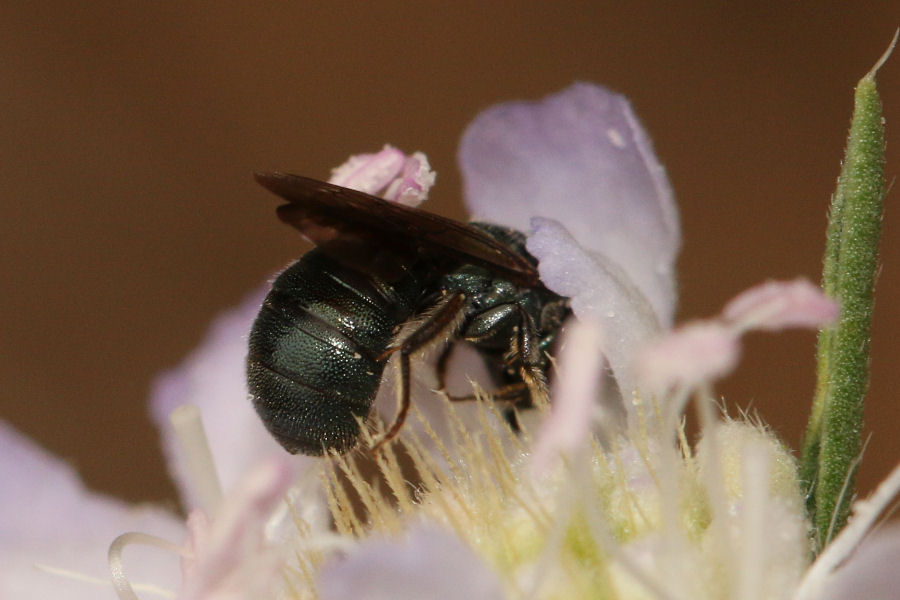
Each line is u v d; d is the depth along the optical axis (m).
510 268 0.06
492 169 0.07
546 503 0.06
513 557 0.06
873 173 0.06
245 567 0.06
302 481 0.06
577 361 0.06
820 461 0.06
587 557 0.06
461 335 0.06
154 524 0.07
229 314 0.07
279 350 0.06
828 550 0.06
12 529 0.07
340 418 0.06
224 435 0.07
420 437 0.06
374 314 0.06
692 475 0.06
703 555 0.06
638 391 0.06
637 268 0.06
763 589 0.06
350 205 0.06
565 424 0.06
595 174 0.07
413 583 0.05
